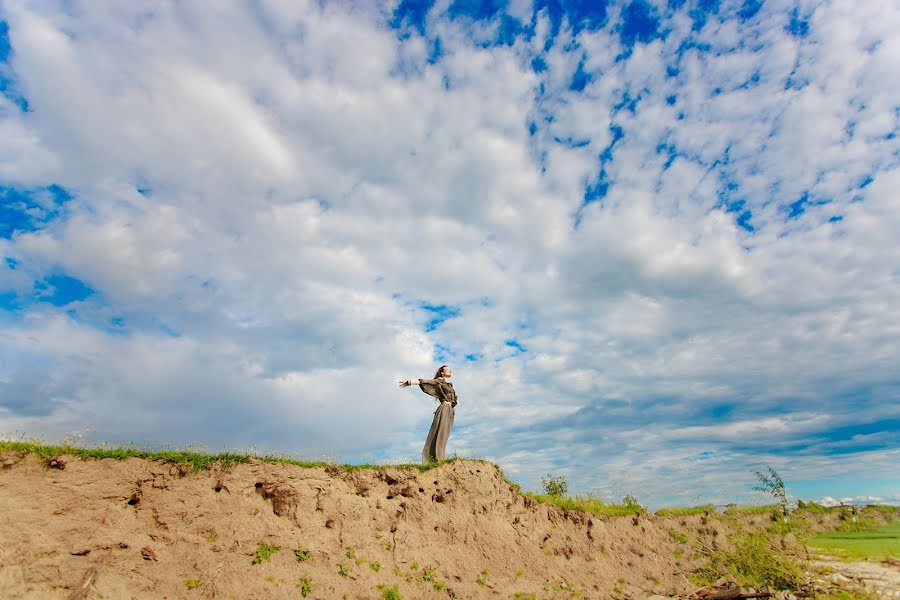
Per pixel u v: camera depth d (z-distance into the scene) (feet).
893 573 42.50
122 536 31.40
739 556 49.11
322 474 41.73
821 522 68.39
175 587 30.66
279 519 37.32
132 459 34.94
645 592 47.37
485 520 47.16
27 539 28.53
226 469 37.58
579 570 47.83
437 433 52.01
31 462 31.42
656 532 58.34
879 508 74.54
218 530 34.53
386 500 43.78
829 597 39.37
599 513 57.00
